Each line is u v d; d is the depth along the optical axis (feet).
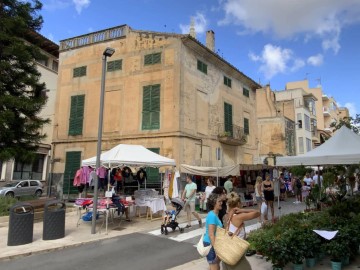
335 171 33.65
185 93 59.77
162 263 22.74
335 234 19.15
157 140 58.39
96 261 23.25
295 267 18.28
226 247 13.85
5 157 42.29
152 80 60.90
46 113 89.20
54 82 93.71
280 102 139.03
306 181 60.03
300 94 143.43
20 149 44.80
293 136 128.88
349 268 18.88
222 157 69.82
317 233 19.51
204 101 65.72
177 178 50.37
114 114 63.57
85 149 65.26
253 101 88.53
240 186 68.28
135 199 40.86
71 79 69.92
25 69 46.52
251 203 56.95
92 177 41.32
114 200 35.50
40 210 40.57
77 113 67.51
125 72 63.98
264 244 18.63
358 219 22.36
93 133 65.10
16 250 25.31
